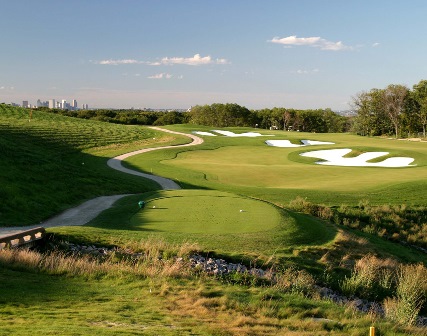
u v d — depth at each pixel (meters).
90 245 18.42
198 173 47.75
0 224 23.14
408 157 57.31
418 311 16.36
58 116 96.94
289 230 21.91
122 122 147.88
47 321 10.28
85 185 36.72
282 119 163.62
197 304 12.98
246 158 61.69
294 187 39.97
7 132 65.44
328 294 16.78
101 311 11.59
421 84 122.25
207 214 24.02
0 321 10.05
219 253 17.94
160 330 10.34
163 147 71.44
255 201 27.22
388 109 125.00
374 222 31.28
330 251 21.03
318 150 65.44
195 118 169.50
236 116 167.62
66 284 13.85
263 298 14.32
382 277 19.50
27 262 15.39
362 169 49.00
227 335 10.70
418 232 30.73
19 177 32.53
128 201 29.59
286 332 11.41
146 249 18.00
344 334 11.92
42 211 27.22
